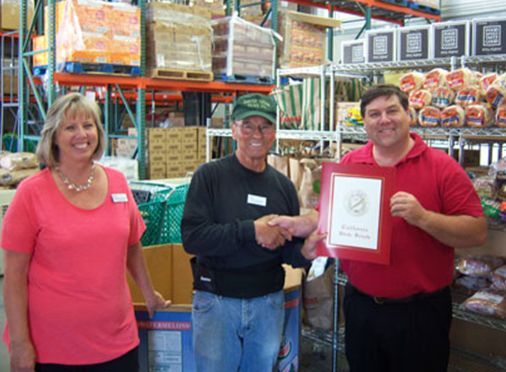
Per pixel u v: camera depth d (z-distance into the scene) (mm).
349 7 9320
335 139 3785
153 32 5965
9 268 1970
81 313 2012
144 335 2699
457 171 2189
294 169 3719
